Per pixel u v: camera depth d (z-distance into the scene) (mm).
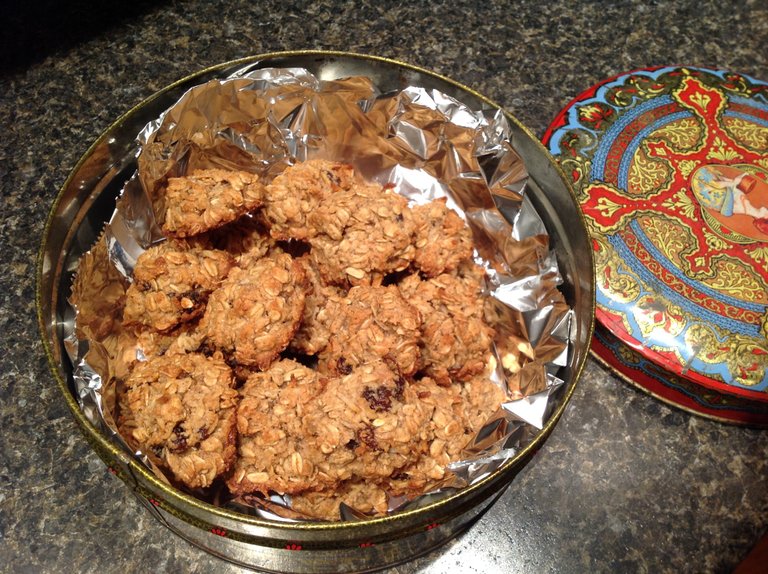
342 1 485
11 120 418
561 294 337
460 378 343
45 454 334
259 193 341
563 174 325
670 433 363
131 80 437
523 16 492
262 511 303
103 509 325
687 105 417
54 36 448
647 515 342
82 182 318
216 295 325
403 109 353
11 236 385
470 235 364
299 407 308
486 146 346
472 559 328
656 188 384
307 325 342
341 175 363
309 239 347
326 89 349
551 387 313
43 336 275
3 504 323
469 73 462
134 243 349
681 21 502
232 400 303
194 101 337
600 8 502
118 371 322
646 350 343
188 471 291
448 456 311
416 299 342
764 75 482
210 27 463
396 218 340
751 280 358
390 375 305
